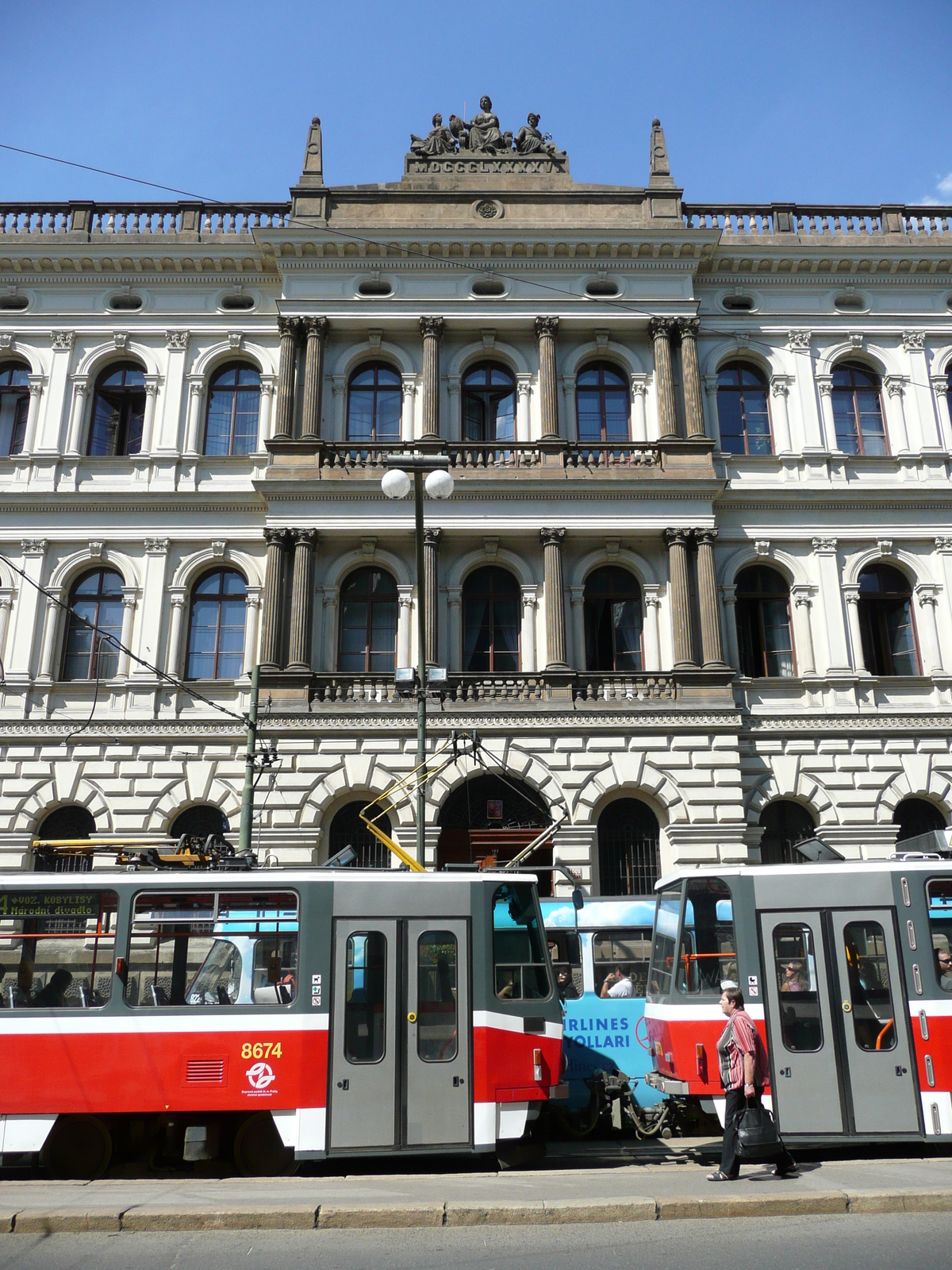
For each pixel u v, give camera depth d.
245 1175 12.93
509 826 26.06
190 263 30.27
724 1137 11.66
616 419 29.88
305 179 30.53
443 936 13.60
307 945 13.30
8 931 13.23
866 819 26.58
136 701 26.97
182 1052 12.84
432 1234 9.61
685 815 25.61
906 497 28.98
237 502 28.42
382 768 25.64
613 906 17.27
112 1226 9.84
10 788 26.14
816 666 27.97
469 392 29.98
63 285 30.36
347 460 27.88
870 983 13.66
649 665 27.48
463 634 27.80
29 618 27.59
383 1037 13.09
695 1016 13.86
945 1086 13.19
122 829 25.86
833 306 30.88
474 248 29.55
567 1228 9.74
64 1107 12.60
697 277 30.80
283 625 26.84
